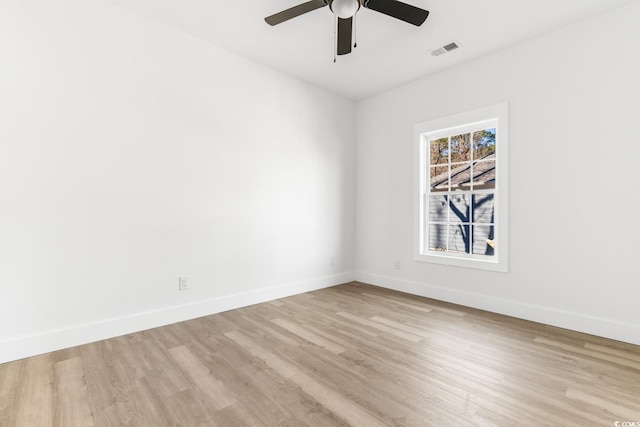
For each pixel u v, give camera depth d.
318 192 3.92
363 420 1.44
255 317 2.86
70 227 2.23
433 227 3.64
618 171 2.35
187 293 2.80
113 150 2.40
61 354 2.10
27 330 2.07
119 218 2.44
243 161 3.19
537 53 2.73
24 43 2.05
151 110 2.59
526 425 1.40
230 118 3.08
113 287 2.42
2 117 1.98
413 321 2.76
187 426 1.40
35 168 2.09
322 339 2.37
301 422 1.42
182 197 2.77
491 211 3.19
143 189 2.56
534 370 1.89
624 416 1.46
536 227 2.75
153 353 2.12
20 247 2.05
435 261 3.48
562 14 2.43
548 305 2.69
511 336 2.42
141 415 1.47
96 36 2.32
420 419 1.44
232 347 2.22
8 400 1.58
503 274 2.96
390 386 1.72
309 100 3.79
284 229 3.56
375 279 4.13
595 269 2.46
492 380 1.78
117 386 1.72
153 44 2.59
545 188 2.70
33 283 2.09
